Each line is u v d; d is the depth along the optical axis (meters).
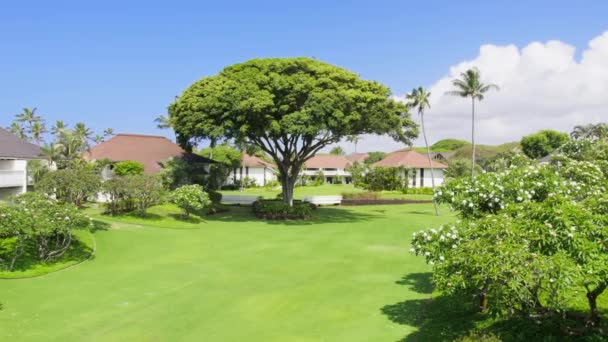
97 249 17.30
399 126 30.27
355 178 67.06
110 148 39.34
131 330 9.34
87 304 11.05
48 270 13.98
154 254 17.14
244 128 26.45
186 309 10.71
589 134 25.41
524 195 9.80
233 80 28.88
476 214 10.37
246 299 11.48
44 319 9.96
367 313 10.34
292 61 29.34
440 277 7.30
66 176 21.42
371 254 17.44
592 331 7.23
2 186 27.59
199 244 19.36
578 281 6.02
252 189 64.75
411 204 44.56
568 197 9.05
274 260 16.27
